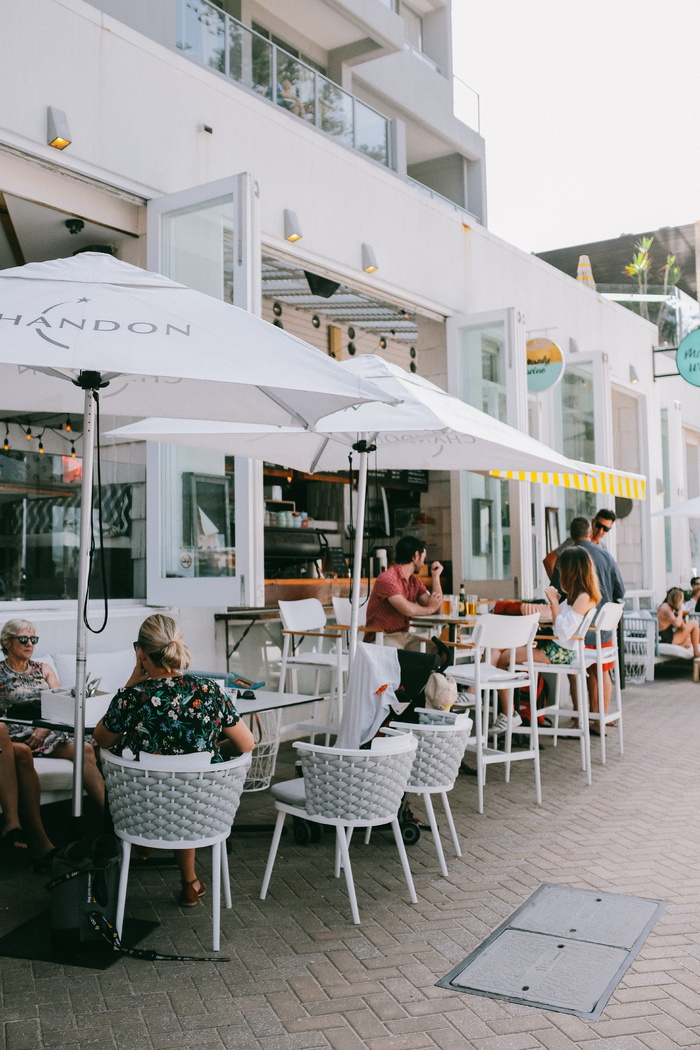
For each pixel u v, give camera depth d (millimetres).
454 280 10172
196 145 7016
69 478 6434
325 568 10695
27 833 4594
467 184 16938
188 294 3545
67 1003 3082
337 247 8445
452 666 6500
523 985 3242
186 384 3756
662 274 30094
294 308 11008
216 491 6414
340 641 6617
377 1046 2816
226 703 3789
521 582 10039
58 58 6023
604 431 11984
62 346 3035
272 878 4406
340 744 4395
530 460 5570
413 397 4824
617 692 7379
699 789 6184
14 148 5840
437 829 4785
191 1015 3010
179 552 6555
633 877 4410
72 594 6410
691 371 13898
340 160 8508
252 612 7348
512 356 9695
